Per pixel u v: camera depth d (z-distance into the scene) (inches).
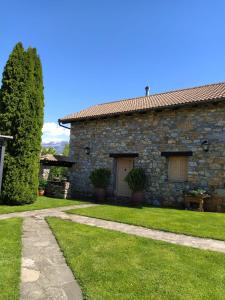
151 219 307.9
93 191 549.3
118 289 132.6
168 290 132.6
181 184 442.0
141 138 499.5
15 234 226.7
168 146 464.8
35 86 429.1
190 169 434.6
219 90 469.7
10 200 390.9
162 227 266.2
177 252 189.3
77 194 574.6
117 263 166.6
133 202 466.3
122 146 524.1
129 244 205.9
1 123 403.9
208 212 384.2
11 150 401.7
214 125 420.2
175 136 458.9
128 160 524.7
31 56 429.7
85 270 154.8
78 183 578.2
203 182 419.8
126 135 521.3
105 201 501.4
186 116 451.2
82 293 129.3
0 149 388.8
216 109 421.1
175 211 380.5
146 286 136.3
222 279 146.3
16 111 406.3
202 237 233.8
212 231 253.8
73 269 156.3
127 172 522.9
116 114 514.0
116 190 530.6
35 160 420.8
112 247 197.9
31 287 134.6
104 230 249.9
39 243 207.9
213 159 414.9
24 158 404.8
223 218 325.7
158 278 145.9
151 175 477.4
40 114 433.4
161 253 186.7
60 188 524.7
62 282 141.5
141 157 494.0
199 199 398.3
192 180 430.9
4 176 394.9
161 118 479.8
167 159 466.0
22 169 402.0
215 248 202.2
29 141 411.5
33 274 150.5
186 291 132.0
